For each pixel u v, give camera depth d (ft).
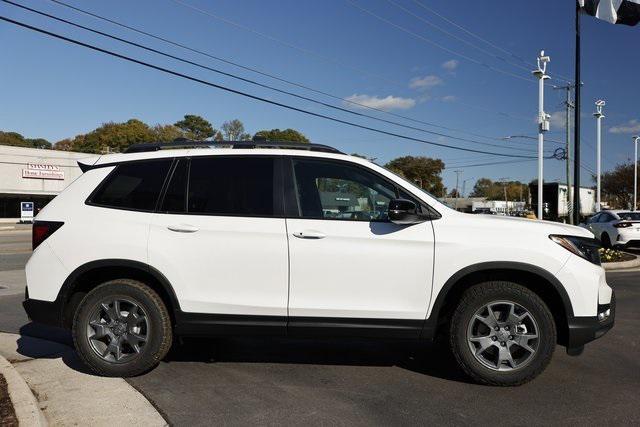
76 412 13.35
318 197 15.76
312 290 15.24
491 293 14.88
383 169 15.98
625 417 13.17
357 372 16.61
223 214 15.69
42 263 16.05
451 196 417.08
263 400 14.26
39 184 169.07
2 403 13.28
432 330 15.16
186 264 15.52
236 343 19.84
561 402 14.15
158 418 13.05
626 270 45.37
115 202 16.24
